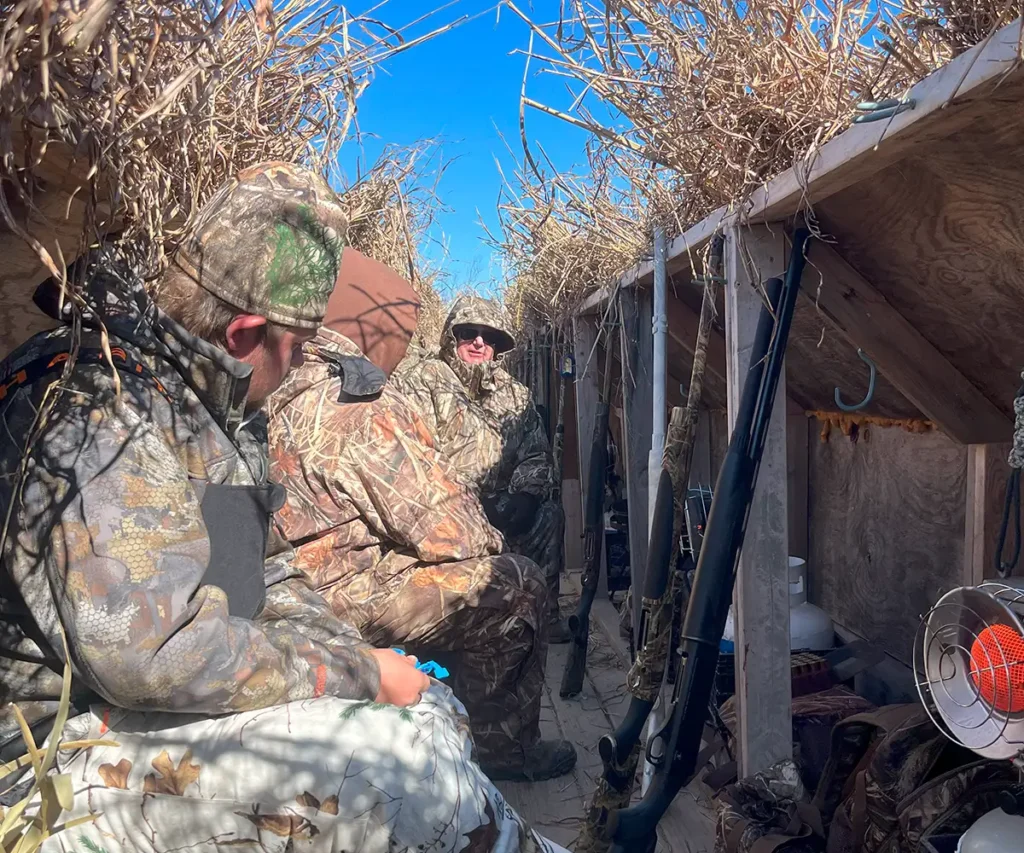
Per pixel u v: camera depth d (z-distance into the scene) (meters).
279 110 1.89
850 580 3.29
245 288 1.23
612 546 4.44
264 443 1.46
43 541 1.04
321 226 1.28
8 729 1.16
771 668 2.05
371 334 2.56
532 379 6.35
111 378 1.12
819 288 1.94
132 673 1.04
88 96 1.07
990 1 1.25
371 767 1.14
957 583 2.56
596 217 3.41
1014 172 1.37
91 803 1.14
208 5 1.11
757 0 1.85
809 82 1.79
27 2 0.89
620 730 1.95
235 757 1.14
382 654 1.35
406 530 2.19
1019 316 1.76
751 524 2.02
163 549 1.07
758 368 1.92
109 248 1.26
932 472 2.67
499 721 2.53
